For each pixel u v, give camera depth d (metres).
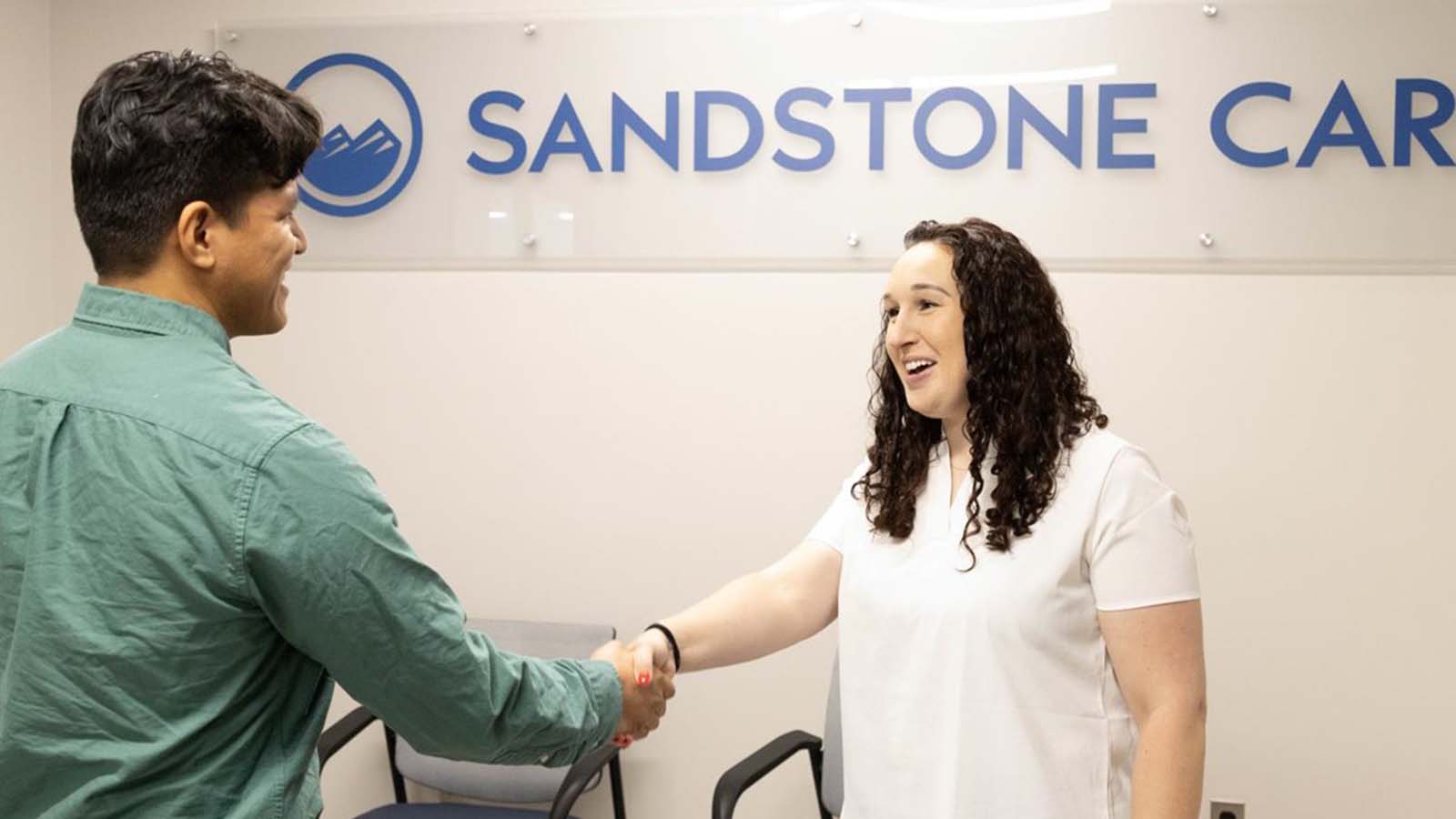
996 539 1.75
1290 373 2.95
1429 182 2.89
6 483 1.28
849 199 3.08
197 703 1.25
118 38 3.34
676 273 3.15
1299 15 2.91
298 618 1.25
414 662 1.32
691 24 3.12
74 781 1.25
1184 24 2.95
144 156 1.27
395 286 3.26
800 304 3.11
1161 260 2.97
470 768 3.06
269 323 1.41
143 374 1.27
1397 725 2.94
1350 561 2.95
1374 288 2.92
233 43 3.30
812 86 3.08
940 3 3.04
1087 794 1.72
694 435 3.16
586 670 1.61
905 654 1.80
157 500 1.23
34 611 1.24
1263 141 2.94
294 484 1.23
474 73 3.21
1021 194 3.02
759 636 2.04
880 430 1.94
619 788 3.06
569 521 3.21
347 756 3.32
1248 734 2.99
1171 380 2.99
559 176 3.19
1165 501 1.74
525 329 3.21
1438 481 2.91
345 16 3.25
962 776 1.72
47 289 3.38
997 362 1.78
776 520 3.13
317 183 3.27
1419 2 2.87
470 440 3.25
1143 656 1.69
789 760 3.15
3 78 3.22
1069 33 2.99
